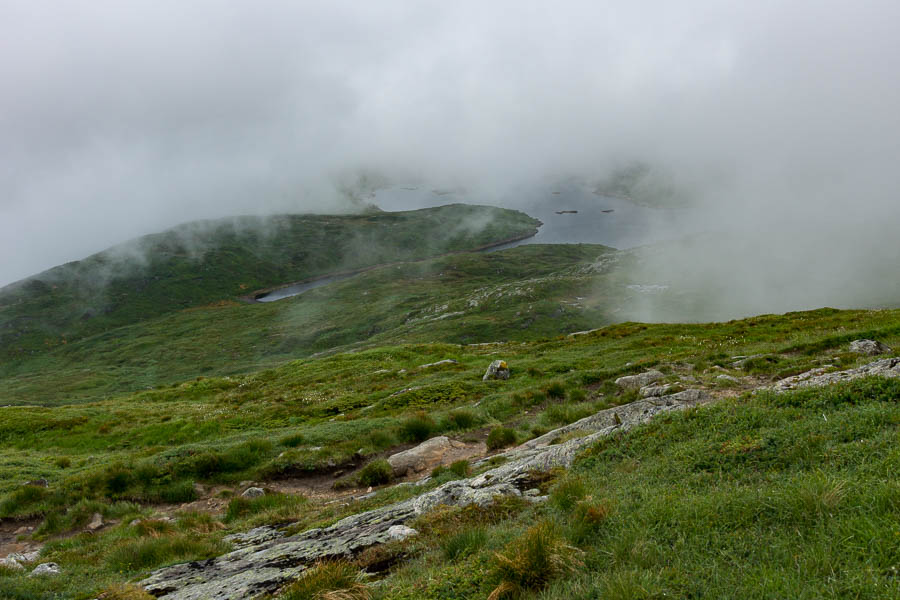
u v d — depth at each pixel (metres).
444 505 11.61
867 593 4.88
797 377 18.58
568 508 9.12
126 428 37.84
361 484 21.16
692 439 11.29
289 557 11.31
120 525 19.52
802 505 6.78
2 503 22.02
